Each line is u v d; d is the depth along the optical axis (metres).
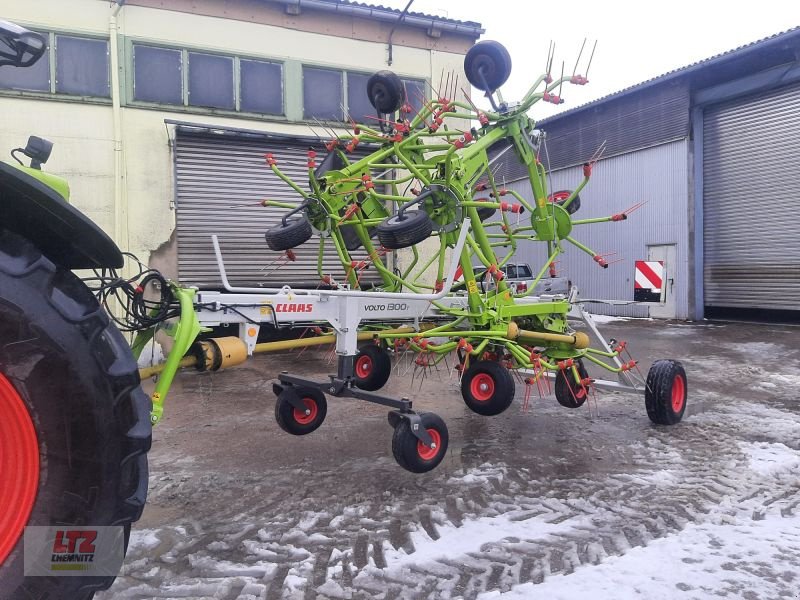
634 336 11.68
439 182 4.65
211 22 9.15
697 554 2.88
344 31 10.07
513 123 5.29
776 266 13.51
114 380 1.90
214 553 2.95
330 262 10.38
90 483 1.85
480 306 4.83
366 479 3.94
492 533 3.15
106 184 8.52
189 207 9.25
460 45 10.94
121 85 8.57
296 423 4.64
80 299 1.90
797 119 12.97
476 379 5.04
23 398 1.79
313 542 3.06
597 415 5.56
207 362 3.38
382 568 2.79
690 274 14.77
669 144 14.95
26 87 8.15
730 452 4.44
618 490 3.73
